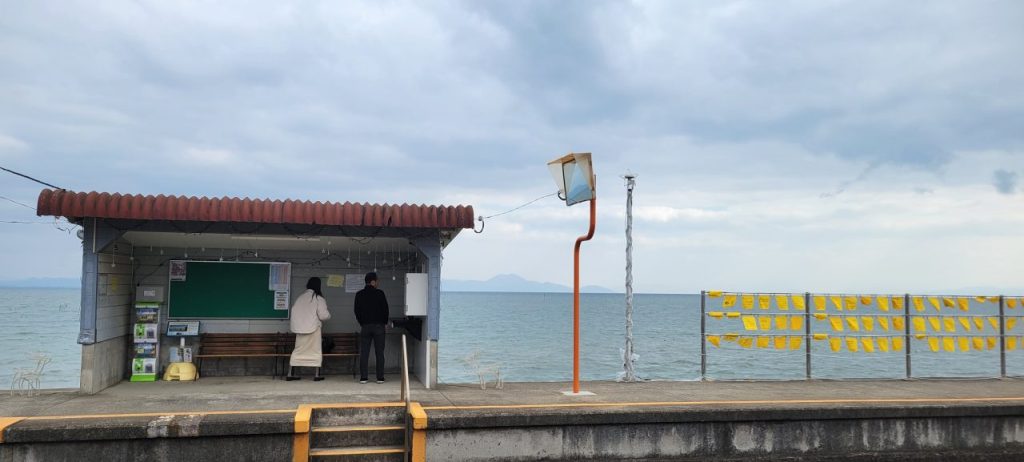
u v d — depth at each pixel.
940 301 14.44
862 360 29.48
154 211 10.80
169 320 13.52
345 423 9.43
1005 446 10.52
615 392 11.47
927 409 10.22
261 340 13.66
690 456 9.48
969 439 10.41
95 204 10.59
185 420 8.38
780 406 9.89
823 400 10.59
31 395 10.71
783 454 9.77
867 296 14.07
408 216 11.55
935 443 10.28
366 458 8.81
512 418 8.98
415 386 12.09
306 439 8.60
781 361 29.41
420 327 12.85
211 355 13.09
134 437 8.17
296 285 14.14
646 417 9.35
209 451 8.37
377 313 12.66
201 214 10.95
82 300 10.93
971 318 14.56
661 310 103.25
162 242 13.10
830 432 9.94
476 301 170.00
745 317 13.49
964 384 13.39
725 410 9.59
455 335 46.72
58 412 9.07
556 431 9.13
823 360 29.61
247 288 13.94
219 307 13.77
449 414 8.87
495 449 8.95
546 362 29.56
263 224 11.59
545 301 173.12
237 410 9.16
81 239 11.01
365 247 13.96
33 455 7.99
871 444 10.05
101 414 8.84
